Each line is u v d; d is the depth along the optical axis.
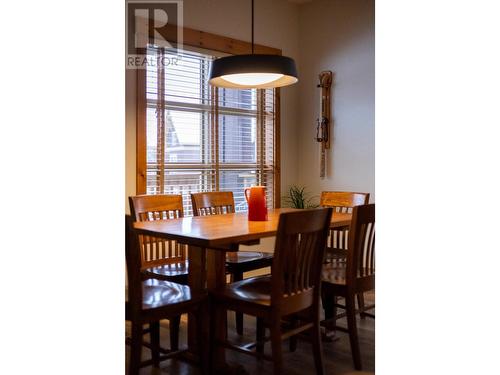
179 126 4.04
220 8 4.26
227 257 3.14
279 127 4.84
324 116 4.79
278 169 4.83
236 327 3.10
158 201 3.04
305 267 2.26
